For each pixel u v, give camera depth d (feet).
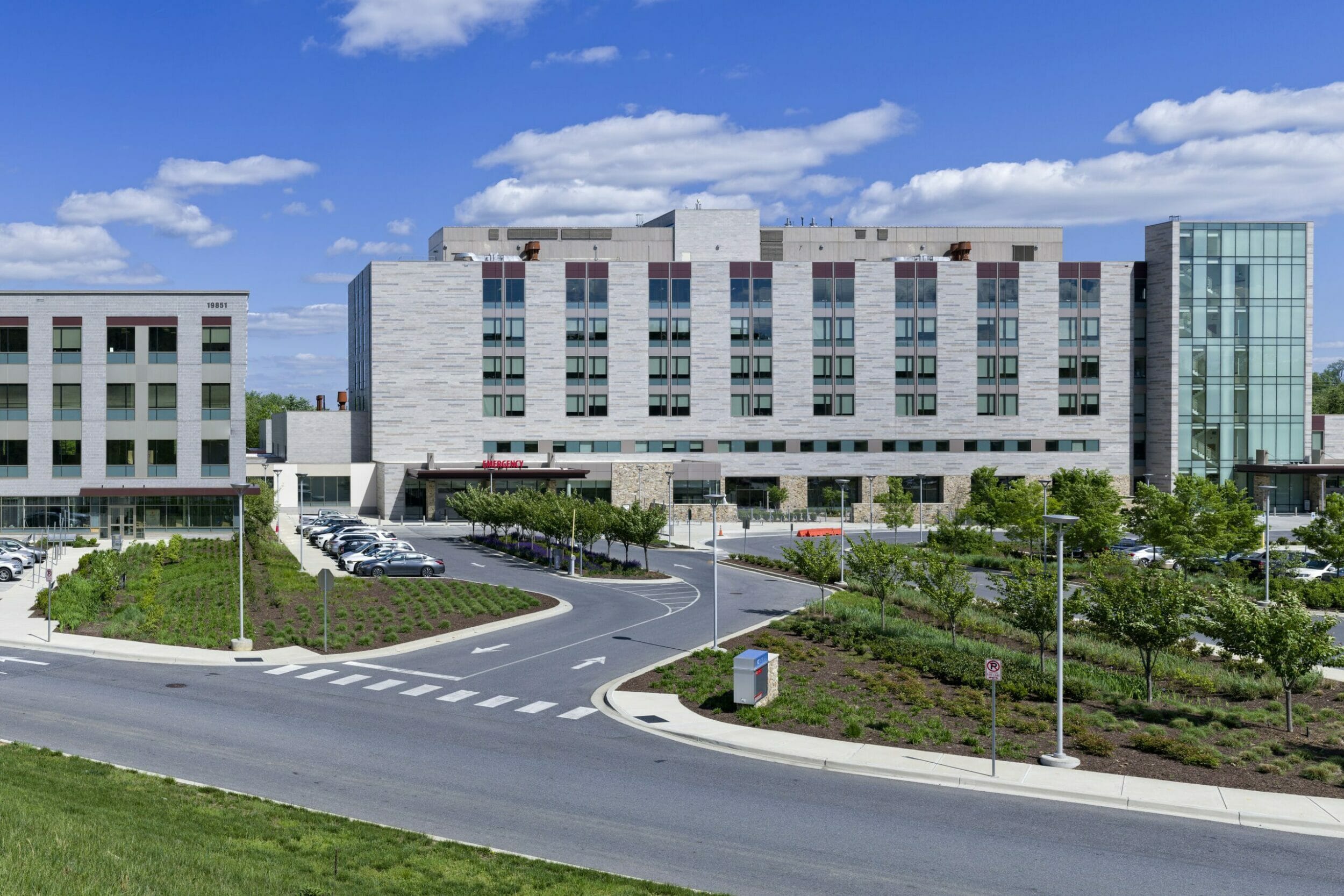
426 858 65.21
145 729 96.48
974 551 248.52
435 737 96.32
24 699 107.04
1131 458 364.99
